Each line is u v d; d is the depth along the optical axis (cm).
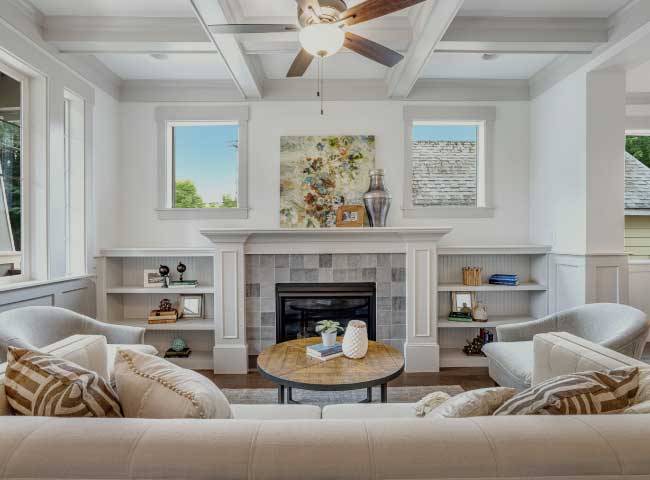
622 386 110
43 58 279
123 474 78
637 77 366
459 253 362
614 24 275
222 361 345
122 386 116
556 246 352
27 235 281
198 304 380
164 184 390
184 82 386
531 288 362
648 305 407
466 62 353
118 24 278
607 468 80
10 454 80
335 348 243
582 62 314
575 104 325
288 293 352
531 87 392
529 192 398
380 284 354
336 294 351
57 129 295
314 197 388
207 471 78
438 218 396
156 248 365
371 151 388
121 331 262
